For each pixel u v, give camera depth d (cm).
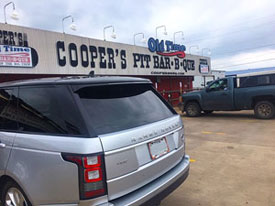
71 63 1061
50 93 249
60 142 219
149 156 254
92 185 204
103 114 239
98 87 256
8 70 854
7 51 848
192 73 1952
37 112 254
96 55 1168
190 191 374
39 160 227
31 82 273
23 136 253
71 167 207
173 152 293
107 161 212
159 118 295
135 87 305
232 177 420
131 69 1369
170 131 292
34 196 229
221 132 788
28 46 911
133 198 226
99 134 218
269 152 546
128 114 262
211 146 623
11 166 251
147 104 300
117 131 232
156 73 1557
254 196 350
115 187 217
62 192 213
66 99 235
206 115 1218
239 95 1028
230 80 1055
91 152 205
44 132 239
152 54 1528
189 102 1200
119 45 1292
